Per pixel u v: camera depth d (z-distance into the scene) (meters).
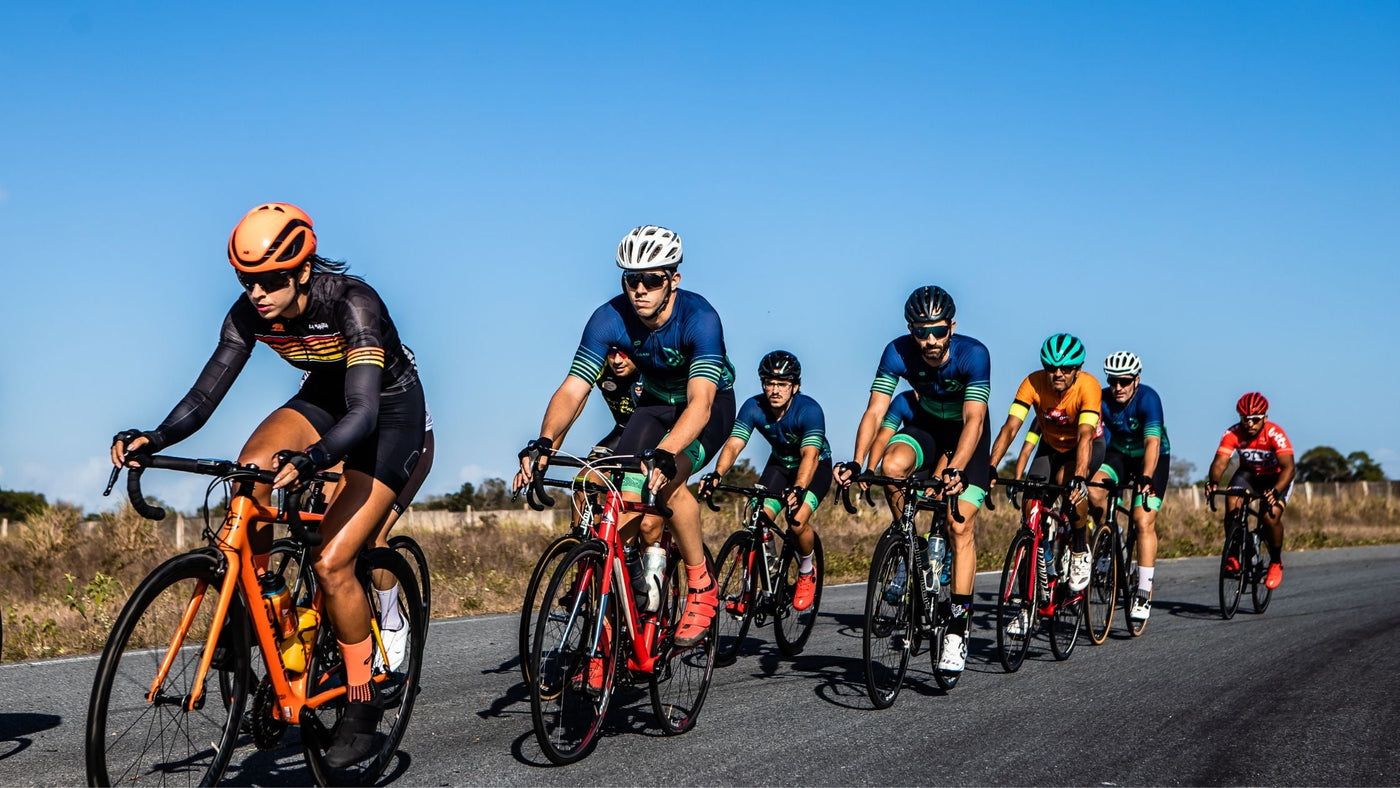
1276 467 9.55
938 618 5.77
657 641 4.61
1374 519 26.73
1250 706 5.40
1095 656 7.08
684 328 4.75
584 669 4.23
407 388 3.92
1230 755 4.46
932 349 5.92
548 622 4.02
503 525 17.05
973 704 5.45
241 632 3.38
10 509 26.67
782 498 6.76
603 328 4.88
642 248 4.52
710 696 5.57
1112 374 8.16
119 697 3.13
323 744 3.80
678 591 5.23
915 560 5.58
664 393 5.11
